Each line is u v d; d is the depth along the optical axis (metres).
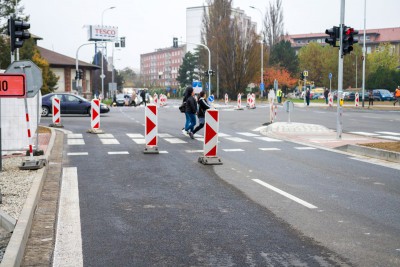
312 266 4.93
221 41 72.50
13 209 6.70
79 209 7.35
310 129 21.14
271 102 25.14
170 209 7.37
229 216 6.95
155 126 13.84
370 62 88.31
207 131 11.87
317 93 84.81
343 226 6.44
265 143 16.59
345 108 45.44
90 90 75.94
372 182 9.59
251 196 8.28
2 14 41.44
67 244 5.65
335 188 8.98
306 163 12.10
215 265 4.97
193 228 6.34
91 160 12.46
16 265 4.67
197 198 8.12
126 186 9.13
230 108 45.06
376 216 6.98
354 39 17.00
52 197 8.16
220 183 9.44
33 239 5.83
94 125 19.73
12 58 13.46
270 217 6.89
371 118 30.28
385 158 12.86
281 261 5.08
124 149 14.70
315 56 97.88
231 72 72.06
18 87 8.34
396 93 51.62
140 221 6.68
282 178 9.99
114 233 6.10
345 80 82.31
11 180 8.95
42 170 10.20
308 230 6.24
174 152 14.11
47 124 24.45
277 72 86.31
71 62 71.38
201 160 12.02
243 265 4.97
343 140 17.36
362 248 5.51
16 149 13.30
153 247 5.55
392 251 5.41
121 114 34.44
